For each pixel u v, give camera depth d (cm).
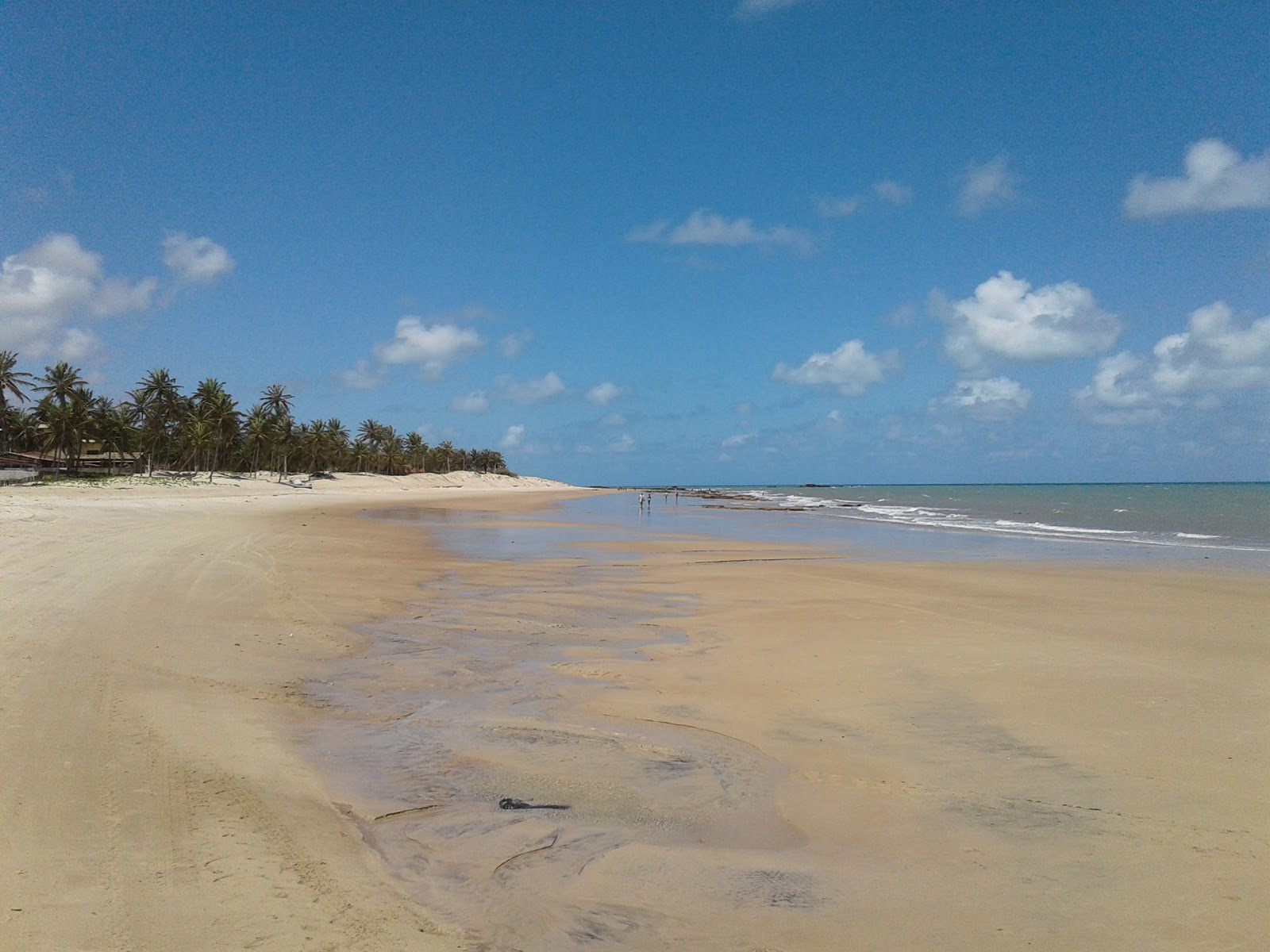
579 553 2912
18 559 1694
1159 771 750
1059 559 2730
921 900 521
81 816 570
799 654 1244
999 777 738
